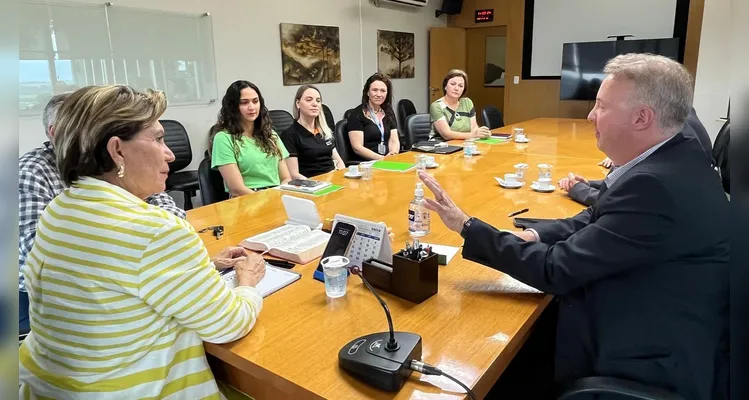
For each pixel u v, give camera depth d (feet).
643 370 3.49
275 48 16.67
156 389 3.24
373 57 21.03
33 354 3.36
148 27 13.03
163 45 13.46
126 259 3.02
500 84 26.53
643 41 19.40
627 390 3.32
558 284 3.66
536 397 4.68
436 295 4.03
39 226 3.26
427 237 5.42
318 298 4.03
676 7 19.79
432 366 2.97
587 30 22.09
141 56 12.98
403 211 6.45
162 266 3.08
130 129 3.24
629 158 3.75
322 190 7.68
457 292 4.09
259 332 3.51
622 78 3.58
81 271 3.03
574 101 23.13
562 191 7.36
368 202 6.96
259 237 5.32
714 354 3.38
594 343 3.68
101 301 3.03
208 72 14.75
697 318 3.38
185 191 12.71
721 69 15.14
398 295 4.00
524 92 24.52
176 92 13.99
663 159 3.48
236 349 3.30
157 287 3.06
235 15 15.21
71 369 3.15
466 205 6.64
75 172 3.22
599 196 4.02
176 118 14.12
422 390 2.82
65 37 11.37
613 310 3.58
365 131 12.80
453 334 3.41
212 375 3.46
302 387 2.88
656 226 3.30
